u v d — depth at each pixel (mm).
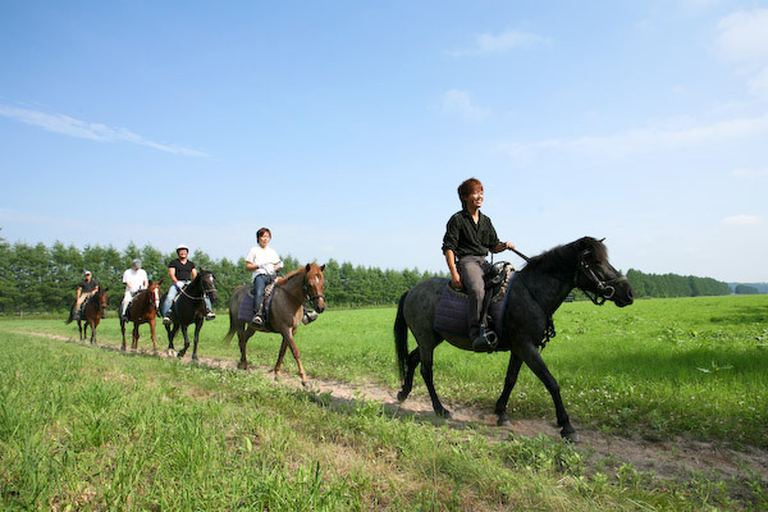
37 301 64125
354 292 86625
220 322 32625
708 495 3576
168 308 12516
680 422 5625
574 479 3676
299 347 14094
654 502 3359
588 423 5895
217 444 3814
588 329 18609
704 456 4750
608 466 4375
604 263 5109
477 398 7105
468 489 3447
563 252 5328
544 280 5418
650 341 13469
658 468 4398
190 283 11812
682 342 12688
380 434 4535
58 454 3516
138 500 2906
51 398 4879
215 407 5090
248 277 74875
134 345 15273
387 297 93312
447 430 5188
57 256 66688
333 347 13852
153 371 8422
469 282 5574
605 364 9289
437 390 7852
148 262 69125
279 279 9164
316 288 8578
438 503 3117
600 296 5230
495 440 5207
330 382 8969
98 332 25719
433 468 3729
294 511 2760
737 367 8547
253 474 3252
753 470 4352
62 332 26641
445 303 6008
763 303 41656
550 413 6328
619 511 3174
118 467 3125
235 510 2773
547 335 5523
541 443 4273
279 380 8977
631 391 6832
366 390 8195
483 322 5477
